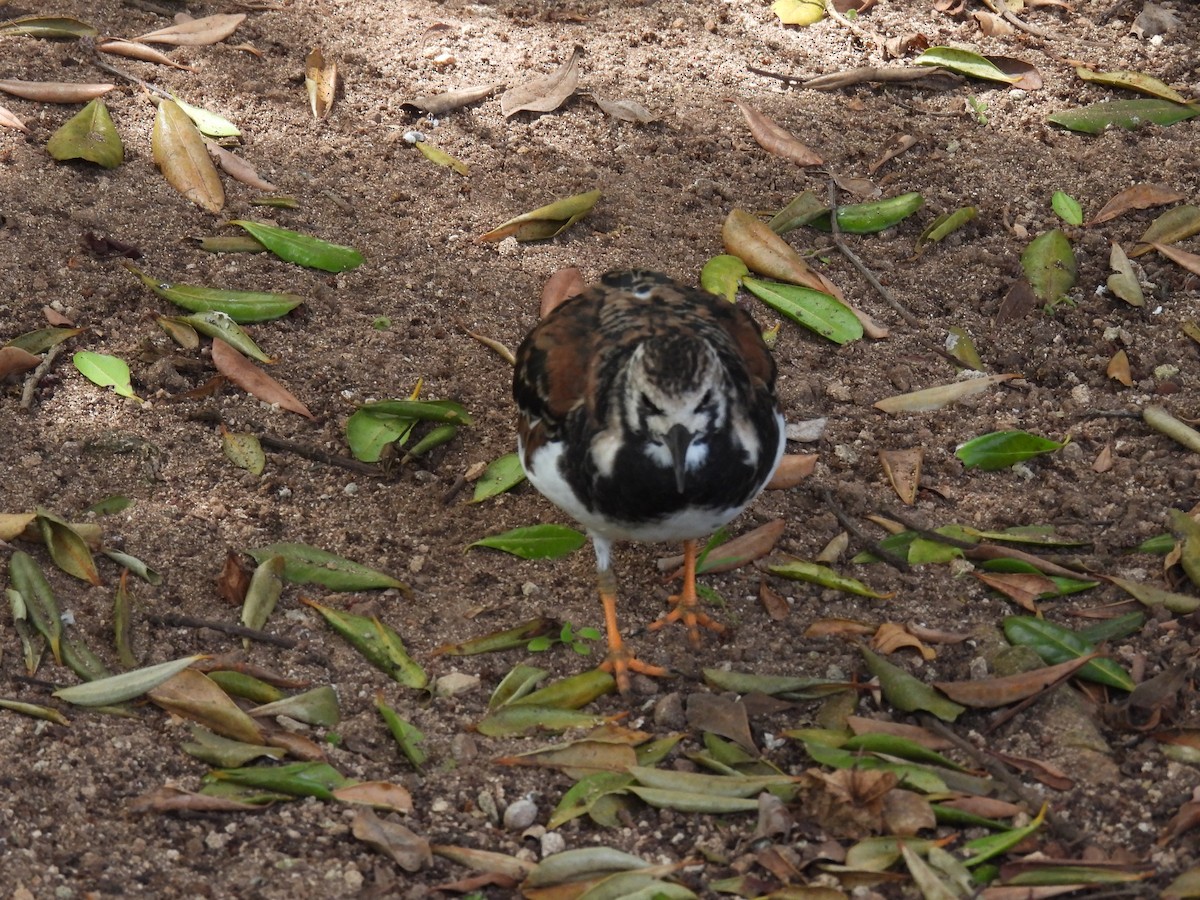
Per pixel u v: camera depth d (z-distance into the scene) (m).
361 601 9.93
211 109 14.11
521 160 14.05
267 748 8.63
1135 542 10.48
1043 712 9.05
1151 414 11.46
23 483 10.42
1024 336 12.50
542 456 9.18
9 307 11.76
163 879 7.82
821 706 9.24
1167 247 13.04
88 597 9.59
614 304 9.67
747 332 9.64
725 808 8.38
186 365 11.58
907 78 15.23
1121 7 16.25
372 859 8.06
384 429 11.20
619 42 15.72
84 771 8.41
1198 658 9.34
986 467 11.20
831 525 10.70
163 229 12.72
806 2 16.12
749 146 14.37
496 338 12.24
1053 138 14.53
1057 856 8.05
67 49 14.60
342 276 12.69
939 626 9.83
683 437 8.62
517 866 8.02
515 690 9.25
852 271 13.09
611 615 9.61
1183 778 8.49
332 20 15.66
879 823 8.18
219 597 9.80
